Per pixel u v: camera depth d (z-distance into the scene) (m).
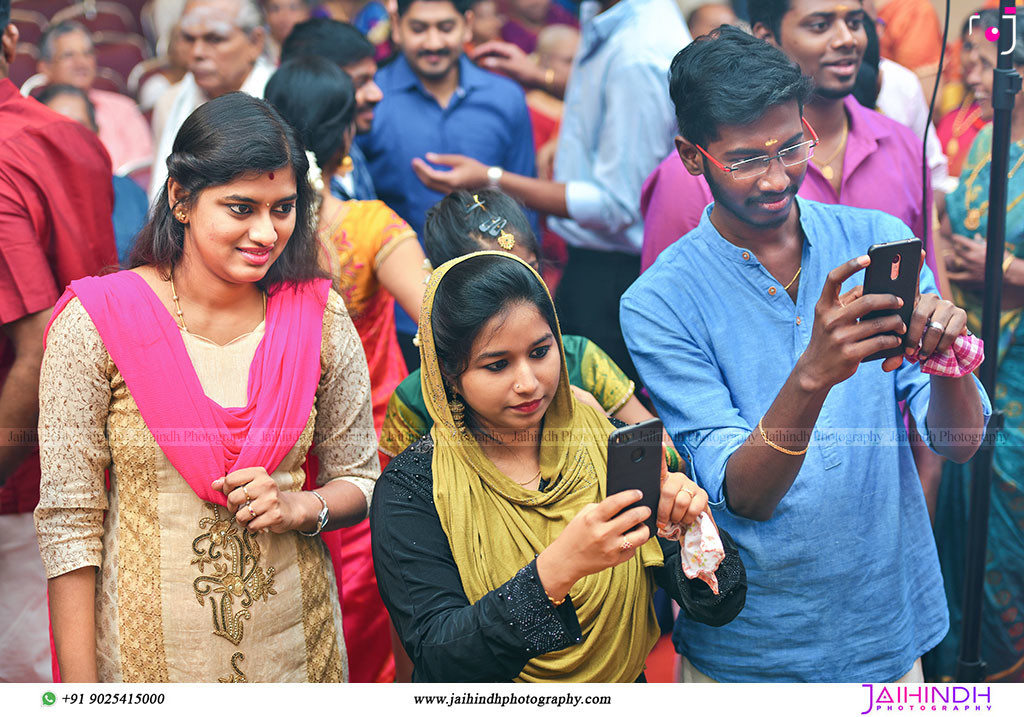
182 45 3.07
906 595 1.96
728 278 1.93
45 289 2.13
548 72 3.20
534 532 1.69
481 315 1.58
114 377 1.68
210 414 1.69
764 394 1.93
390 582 1.67
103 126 3.34
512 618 1.51
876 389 1.91
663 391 1.95
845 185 2.18
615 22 2.56
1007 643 2.39
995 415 2.23
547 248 2.61
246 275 1.69
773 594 1.92
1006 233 2.25
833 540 1.88
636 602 1.73
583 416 1.80
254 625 1.73
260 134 1.65
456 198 2.08
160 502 1.70
